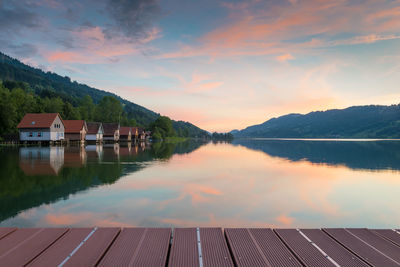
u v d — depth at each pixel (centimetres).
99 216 885
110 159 2586
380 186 1446
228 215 923
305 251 553
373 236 640
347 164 2455
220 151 4319
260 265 494
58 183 1393
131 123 12106
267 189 1350
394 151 4359
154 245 573
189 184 1446
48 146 4922
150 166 2145
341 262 509
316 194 1251
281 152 4138
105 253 545
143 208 982
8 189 1246
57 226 792
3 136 5125
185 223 836
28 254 525
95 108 10906
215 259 515
